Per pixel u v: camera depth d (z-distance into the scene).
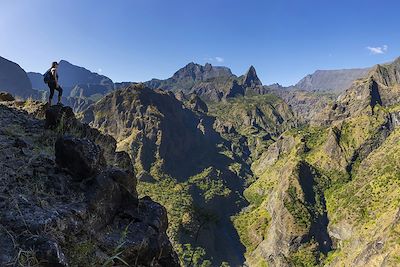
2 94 22.27
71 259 6.69
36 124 14.03
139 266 8.52
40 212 7.03
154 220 9.50
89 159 9.12
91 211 8.33
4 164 8.93
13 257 5.70
